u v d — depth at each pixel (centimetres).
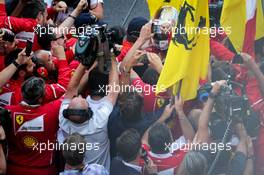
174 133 2295
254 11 2609
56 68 2419
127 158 2170
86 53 2194
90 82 2247
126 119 2256
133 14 3912
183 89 2317
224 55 2694
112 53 2248
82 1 2553
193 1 2309
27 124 2227
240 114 2214
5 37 2370
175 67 2297
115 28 2391
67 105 2222
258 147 2308
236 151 2197
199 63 2333
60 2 2897
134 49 2338
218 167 2191
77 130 2198
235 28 2528
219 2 2956
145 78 2438
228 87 2231
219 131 2214
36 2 2542
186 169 2086
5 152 2239
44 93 2238
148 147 2206
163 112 2294
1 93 2338
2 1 2531
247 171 2197
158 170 2181
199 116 2252
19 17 2552
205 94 2317
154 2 2559
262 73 2545
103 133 2219
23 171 2255
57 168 2291
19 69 2339
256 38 2673
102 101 2238
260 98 2444
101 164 2242
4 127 2220
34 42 2475
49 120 2231
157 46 2516
